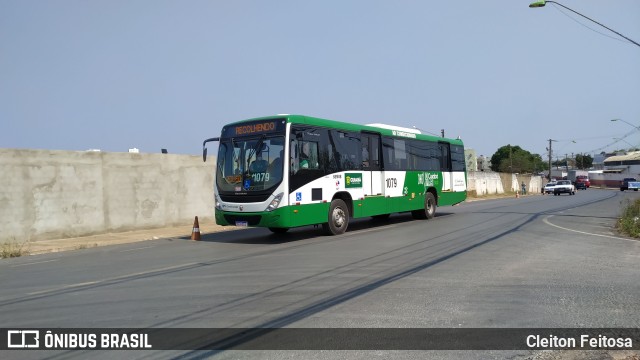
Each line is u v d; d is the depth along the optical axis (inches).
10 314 272.5
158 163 800.3
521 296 285.3
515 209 1040.2
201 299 291.1
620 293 291.9
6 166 617.6
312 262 405.7
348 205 636.7
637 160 4249.5
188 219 844.6
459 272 353.7
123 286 337.4
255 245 542.9
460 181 900.0
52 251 569.9
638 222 604.1
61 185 673.0
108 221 727.7
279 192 535.8
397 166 724.0
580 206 1136.2
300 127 561.6
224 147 587.2
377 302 274.8
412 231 625.0
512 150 4357.8
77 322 252.2
